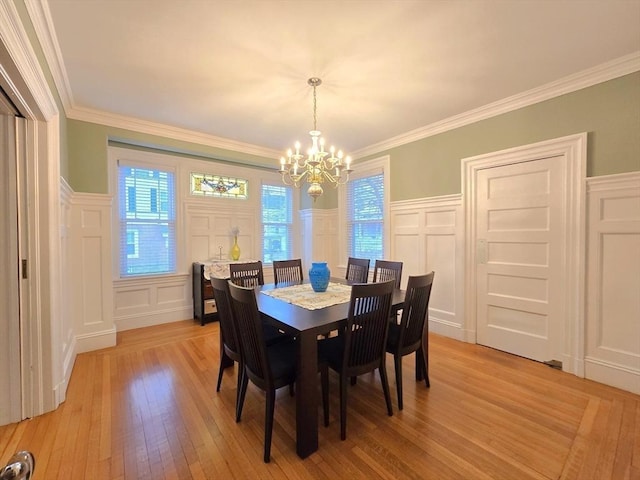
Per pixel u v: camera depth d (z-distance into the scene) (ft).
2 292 6.26
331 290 9.00
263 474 5.09
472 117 10.44
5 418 6.31
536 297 9.28
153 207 13.15
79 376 8.41
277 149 14.75
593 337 8.13
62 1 5.34
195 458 5.43
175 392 7.64
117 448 5.65
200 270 13.19
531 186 9.25
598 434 5.97
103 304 10.44
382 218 14.03
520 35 6.40
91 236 10.18
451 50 6.92
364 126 11.76
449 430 6.15
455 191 11.14
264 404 7.18
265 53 6.99
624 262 7.62
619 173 7.61
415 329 7.39
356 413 6.79
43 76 5.57
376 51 6.93
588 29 6.23
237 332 6.36
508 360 9.42
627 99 7.46
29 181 6.41
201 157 14.25
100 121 10.44
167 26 6.06
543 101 8.86
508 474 5.04
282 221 17.37
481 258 10.55
